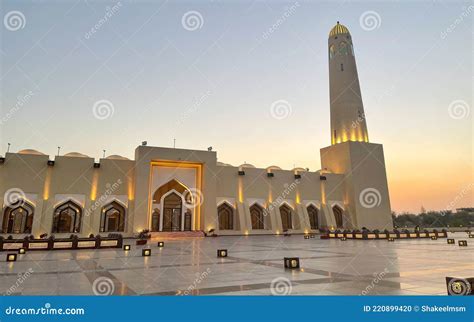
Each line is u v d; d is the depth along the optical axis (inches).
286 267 363.9
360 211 1459.2
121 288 259.4
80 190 1128.2
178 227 1230.3
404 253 521.0
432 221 1806.1
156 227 1199.6
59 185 1109.7
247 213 1314.0
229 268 364.8
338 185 1521.9
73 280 297.0
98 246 680.4
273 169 1449.3
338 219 1489.9
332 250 595.5
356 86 1669.5
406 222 1850.4
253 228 1353.3
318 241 901.2
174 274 326.3
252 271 341.4
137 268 372.2
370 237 989.8
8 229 1022.4
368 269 347.6
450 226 1752.0
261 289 249.8
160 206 1218.6
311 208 1460.4
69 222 1095.6
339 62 1701.5
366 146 1551.4
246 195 1363.2
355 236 1000.2
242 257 482.9
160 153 1192.2
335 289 246.7
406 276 301.3
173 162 1236.5
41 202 1054.4
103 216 1131.9
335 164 1589.6
